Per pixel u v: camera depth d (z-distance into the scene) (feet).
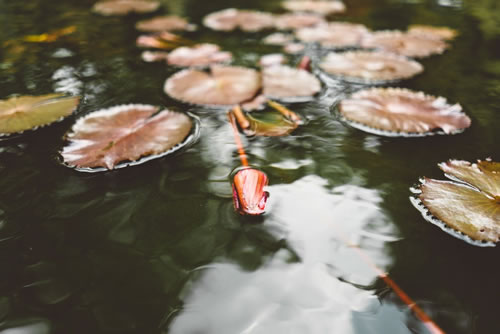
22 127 4.98
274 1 13.17
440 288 2.98
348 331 2.69
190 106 5.82
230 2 12.89
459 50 8.21
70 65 7.38
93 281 3.05
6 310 2.80
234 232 3.52
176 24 10.18
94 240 3.43
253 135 5.05
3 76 6.76
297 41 9.14
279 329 2.69
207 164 4.45
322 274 3.12
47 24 9.90
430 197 3.84
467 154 4.59
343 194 3.99
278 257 3.27
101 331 2.66
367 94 5.93
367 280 3.07
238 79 6.58
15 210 3.74
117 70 7.20
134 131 4.87
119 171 4.31
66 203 3.84
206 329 2.68
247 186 3.75
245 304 2.87
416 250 3.33
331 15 11.44
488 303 2.86
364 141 4.92
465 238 3.40
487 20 10.35
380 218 3.68
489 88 6.36
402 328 2.70
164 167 4.38
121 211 3.76
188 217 3.69
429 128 5.06
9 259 3.22
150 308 2.83
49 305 2.84
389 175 4.26
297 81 6.59
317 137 5.02
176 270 3.14
